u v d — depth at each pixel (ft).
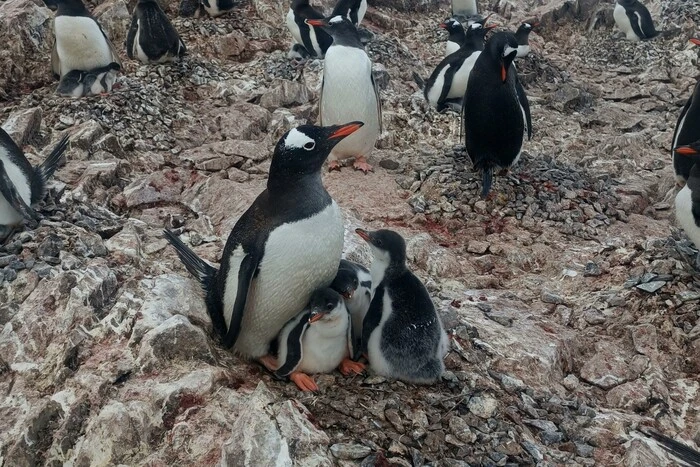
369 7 20.35
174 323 6.49
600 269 9.37
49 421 6.11
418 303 6.51
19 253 7.70
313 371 6.59
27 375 6.55
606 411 7.06
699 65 18.10
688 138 11.11
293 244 6.24
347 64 10.78
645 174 12.72
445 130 13.53
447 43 16.72
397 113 13.76
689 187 8.45
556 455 6.25
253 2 18.71
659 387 7.47
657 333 8.13
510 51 9.99
